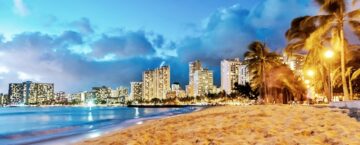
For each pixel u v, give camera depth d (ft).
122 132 64.23
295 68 299.99
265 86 250.78
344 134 30.99
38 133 93.50
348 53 173.68
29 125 156.87
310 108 77.00
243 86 398.42
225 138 35.01
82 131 91.09
